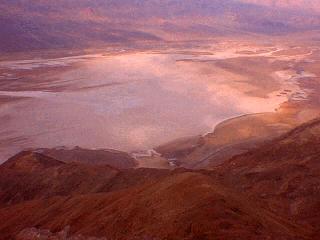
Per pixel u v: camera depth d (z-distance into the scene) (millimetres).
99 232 28953
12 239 36375
